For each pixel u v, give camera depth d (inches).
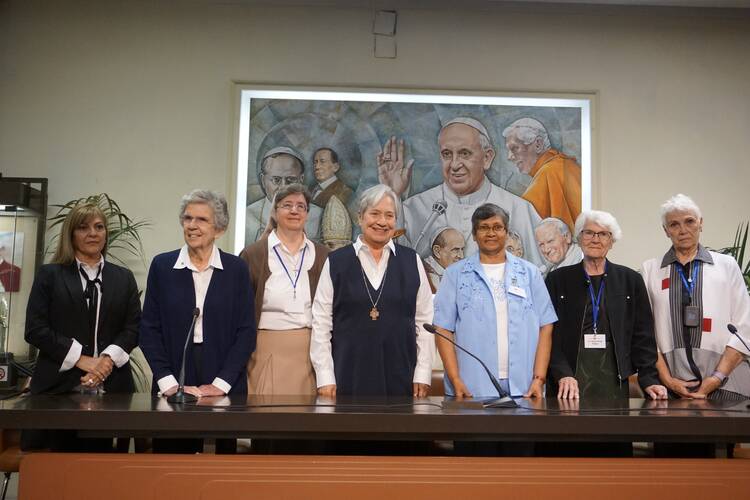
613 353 124.7
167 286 113.5
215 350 112.6
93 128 205.5
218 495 78.0
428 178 206.1
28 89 205.9
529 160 208.4
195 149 205.8
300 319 127.0
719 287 132.2
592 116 210.2
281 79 208.7
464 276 123.4
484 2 212.5
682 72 215.9
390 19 210.7
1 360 177.2
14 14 207.9
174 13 209.5
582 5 212.7
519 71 212.8
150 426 79.2
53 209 202.2
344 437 81.6
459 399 102.5
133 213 203.3
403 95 208.5
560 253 205.2
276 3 209.8
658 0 209.3
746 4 211.5
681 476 80.1
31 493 77.8
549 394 126.1
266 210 202.8
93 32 208.1
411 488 78.5
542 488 79.1
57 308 123.1
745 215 213.0
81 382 119.9
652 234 210.5
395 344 116.1
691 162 213.6
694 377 129.4
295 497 78.1
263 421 79.0
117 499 77.7
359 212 121.2
